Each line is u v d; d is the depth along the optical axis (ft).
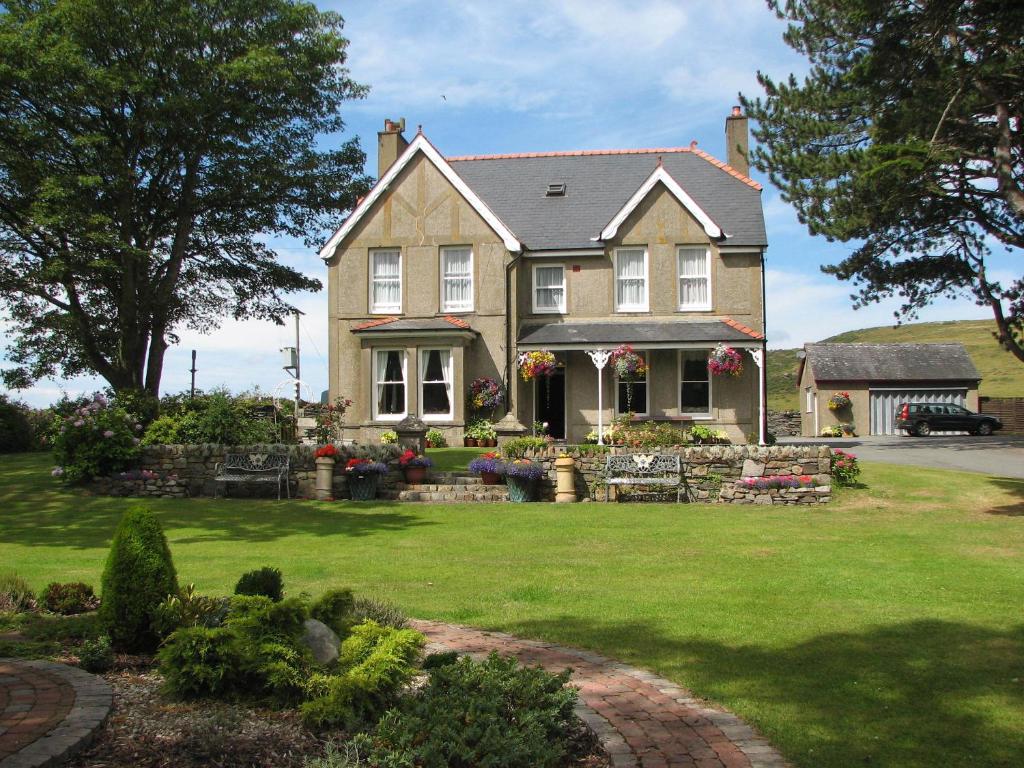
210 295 109.60
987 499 57.31
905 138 70.33
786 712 19.26
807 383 161.38
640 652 23.99
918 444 107.45
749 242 88.38
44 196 81.00
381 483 62.90
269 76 88.12
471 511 55.21
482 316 89.35
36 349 99.96
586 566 36.96
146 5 83.82
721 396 87.81
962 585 32.63
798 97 83.76
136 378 96.68
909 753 17.04
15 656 21.22
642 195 89.86
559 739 17.29
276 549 41.63
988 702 19.85
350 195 104.12
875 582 33.22
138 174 93.56
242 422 69.21
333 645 20.70
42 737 15.51
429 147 90.94
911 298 99.14
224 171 96.32
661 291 89.81
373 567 36.73
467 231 90.02
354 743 15.99
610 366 89.76
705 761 16.56
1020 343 94.38
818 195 83.35
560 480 60.34
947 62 64.23
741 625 26.84
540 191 99.04
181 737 16.43
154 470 64.75
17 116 86.69
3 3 85.76
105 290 98.02
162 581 22.22
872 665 22.65
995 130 69.41
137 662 21.34
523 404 89.71
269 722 17.63
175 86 89.97
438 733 16.06
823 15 80.38
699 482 60.29
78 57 80.23
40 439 100.27
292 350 97.04
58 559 39.11
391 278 91.97
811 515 52.75
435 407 88.22
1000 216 85.30
